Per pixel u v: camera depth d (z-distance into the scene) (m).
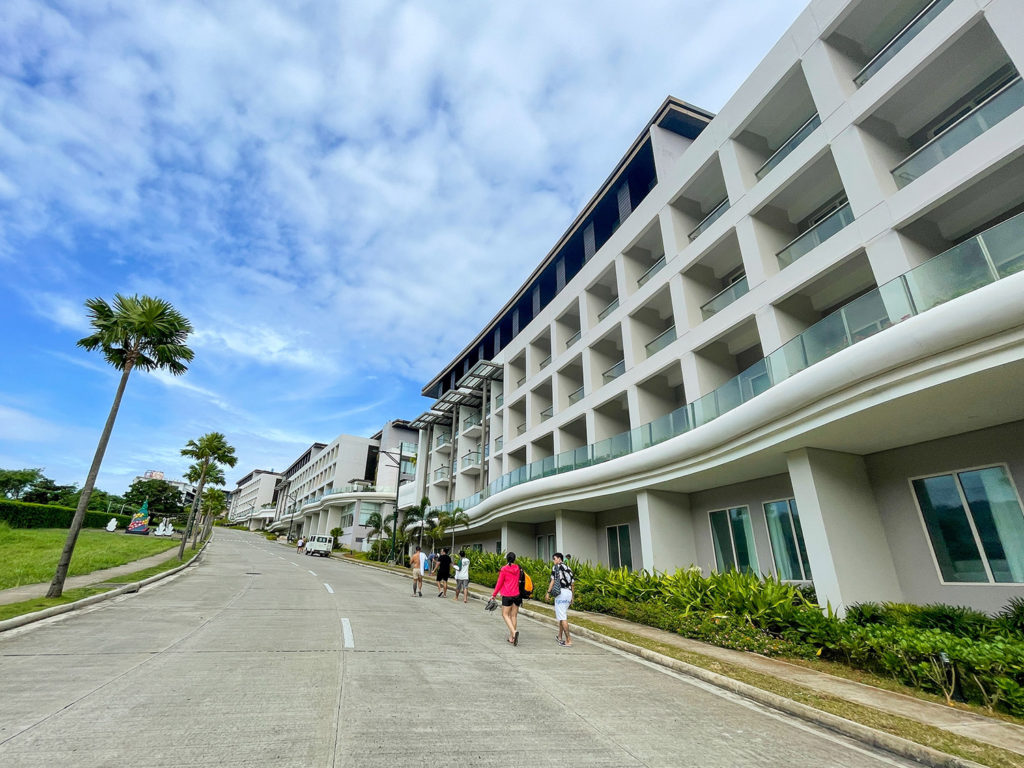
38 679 5.65
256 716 4.70
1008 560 9.48
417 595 16.59
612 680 7.02
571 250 28.36
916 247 11.11
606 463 18.94
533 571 20.28
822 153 13.22
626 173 23.38
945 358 8.29
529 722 5.00
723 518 16.53
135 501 75.88
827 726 5.57
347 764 3.79
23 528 36.12
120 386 14.12
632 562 20.44
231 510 153.50
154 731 4.25
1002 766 4.36
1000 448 9.91
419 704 5.32
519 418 31.45
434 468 43.38
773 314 13.96
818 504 11.27
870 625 8.78
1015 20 9.63
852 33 13.72
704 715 5.68
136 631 8.50
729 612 10.89
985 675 6.32
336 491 69.00
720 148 16.84
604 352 23.41
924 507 11.05
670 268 18.50
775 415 11.67
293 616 10.62
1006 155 9.43
